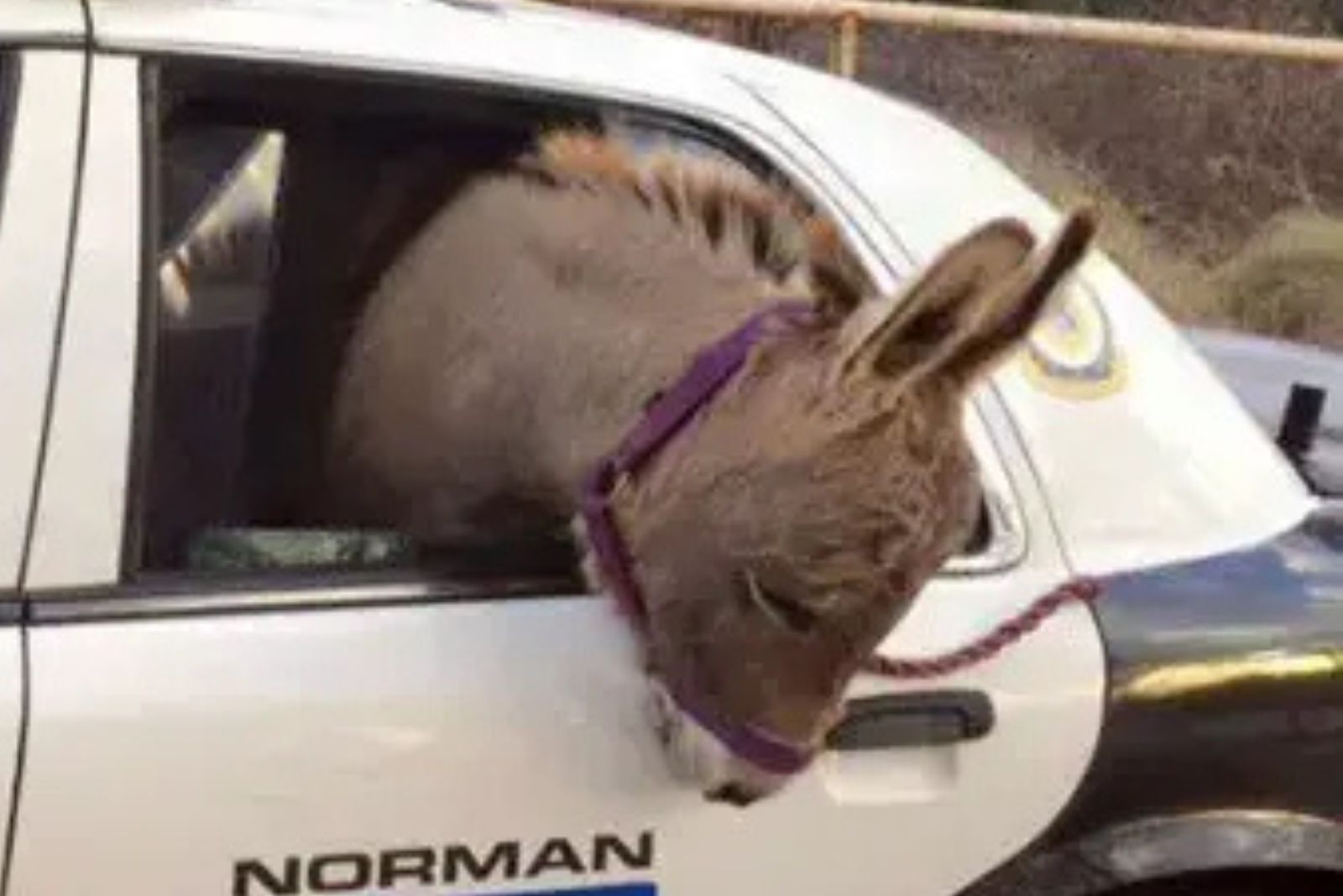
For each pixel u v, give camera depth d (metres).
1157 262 12.59
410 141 3.77
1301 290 12.42
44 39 3.48
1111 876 3.82
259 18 3.66
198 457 3.55
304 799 3.43
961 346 3.02
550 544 3.62
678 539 3.16
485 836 3.52
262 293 3.66
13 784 3.31
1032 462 3.87
